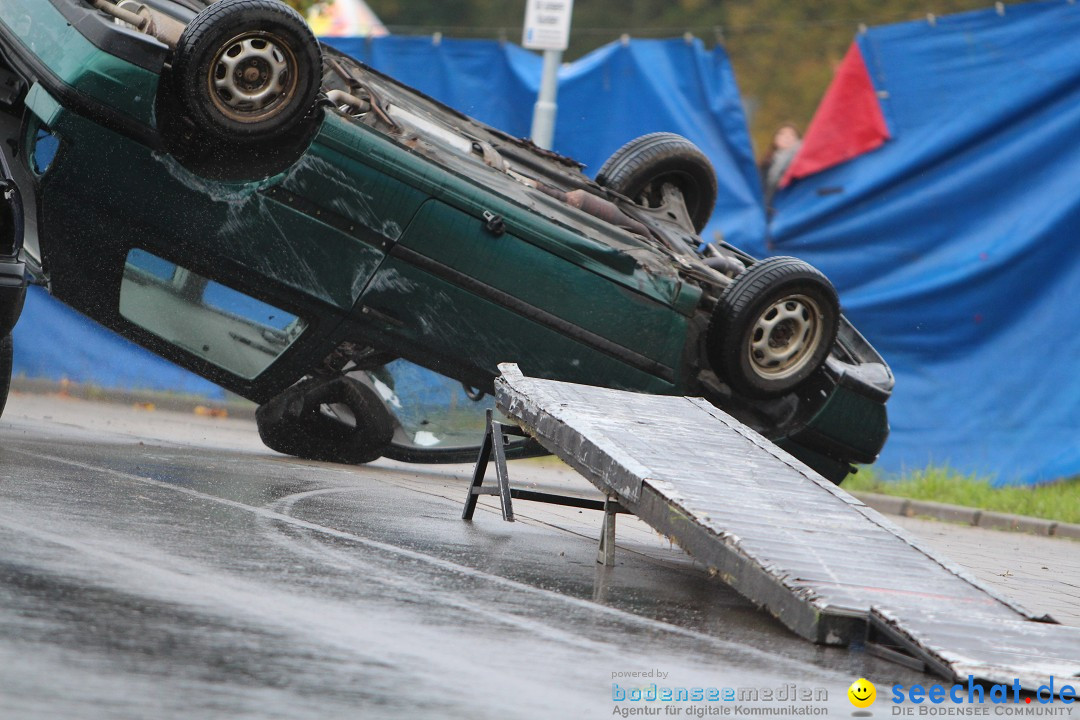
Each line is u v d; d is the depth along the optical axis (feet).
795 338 100.89
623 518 98.32
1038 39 143.33
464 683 40.32
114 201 85.30
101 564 50.78
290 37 84.17
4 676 35.68
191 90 82.23
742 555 57.88
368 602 50.49
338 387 106.83
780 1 289.12
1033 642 53.01
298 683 38.09
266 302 91.35
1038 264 142.20
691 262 105.09
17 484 68.23
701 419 80.84
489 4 316.19
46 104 83.35
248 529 64.13
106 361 152.25
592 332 96.94
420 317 93.45
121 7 87.40
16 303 78.38
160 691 35.81
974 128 144.05
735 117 152.05
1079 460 139.13
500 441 79.97
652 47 154.71
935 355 144.87
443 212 92.17
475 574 60.54
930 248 145.38
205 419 148.87
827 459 108.37
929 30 145.59
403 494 91.76
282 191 88.17
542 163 111.34
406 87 110.42
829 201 147.95
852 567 59.11
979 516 133.08
